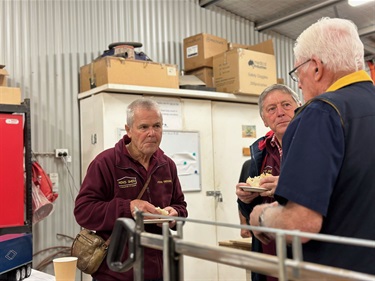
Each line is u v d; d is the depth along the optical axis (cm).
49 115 368
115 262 115
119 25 414
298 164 111
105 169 198
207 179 397
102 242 191
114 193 198
